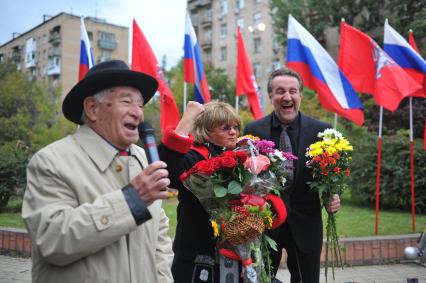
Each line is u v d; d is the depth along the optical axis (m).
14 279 4.83
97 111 1.88
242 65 8.26
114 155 1.86
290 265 3.29
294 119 3.39
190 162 2.54
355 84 6.71
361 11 24.58
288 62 6.82
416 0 21.73
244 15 39.12
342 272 5.16
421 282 4.76
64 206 1.67
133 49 7.51
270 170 2.49
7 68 31.91
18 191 9.52
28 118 23.94
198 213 2.53
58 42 50.94
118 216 1.65
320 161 3.04
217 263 2.49
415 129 16.14
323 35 29.05
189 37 8.47
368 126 16.91
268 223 2.43
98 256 1.74
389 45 7.17
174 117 7.56
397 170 8.84
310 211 3.25
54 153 1.77
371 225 7.10
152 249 1.94
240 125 2.70
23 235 5.91
